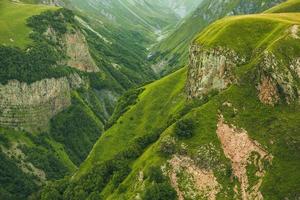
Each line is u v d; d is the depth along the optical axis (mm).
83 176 186750
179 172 137000
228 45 162000
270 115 135875
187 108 165875
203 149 137000
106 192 158750
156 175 138125
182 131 143000
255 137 132875
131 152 165375
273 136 130875
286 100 137500
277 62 141500
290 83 138500
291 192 119250
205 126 141625
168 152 141875
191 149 138375
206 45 169500
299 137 128375
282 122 132875
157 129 176750
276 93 139000
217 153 135250
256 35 162375
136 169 150375
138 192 137875
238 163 131250
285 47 145375
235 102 143000
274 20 165250
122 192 147875
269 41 154375
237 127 137125
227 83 156875
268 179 123250
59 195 191125
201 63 169500
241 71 149625
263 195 121125
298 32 151125
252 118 137500
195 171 135375
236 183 128500
